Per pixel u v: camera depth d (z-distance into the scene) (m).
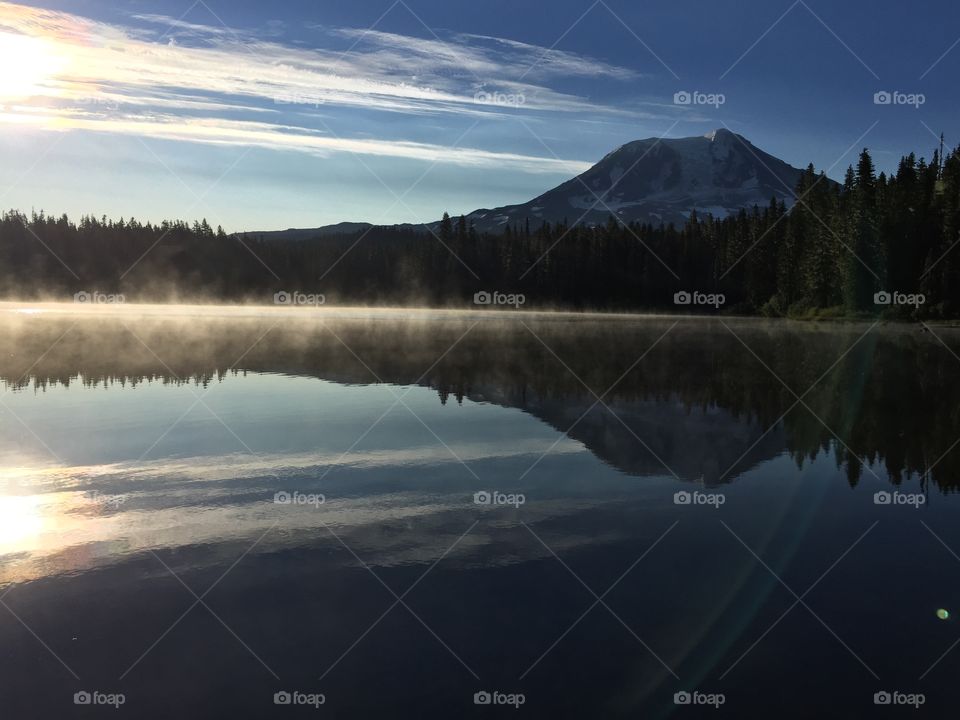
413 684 5.90
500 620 6.97
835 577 8.05
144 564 8.31
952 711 5.55
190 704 5.62
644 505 10.67
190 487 11.46
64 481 11.72
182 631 6.75
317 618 7.01
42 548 8.81
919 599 7.46
